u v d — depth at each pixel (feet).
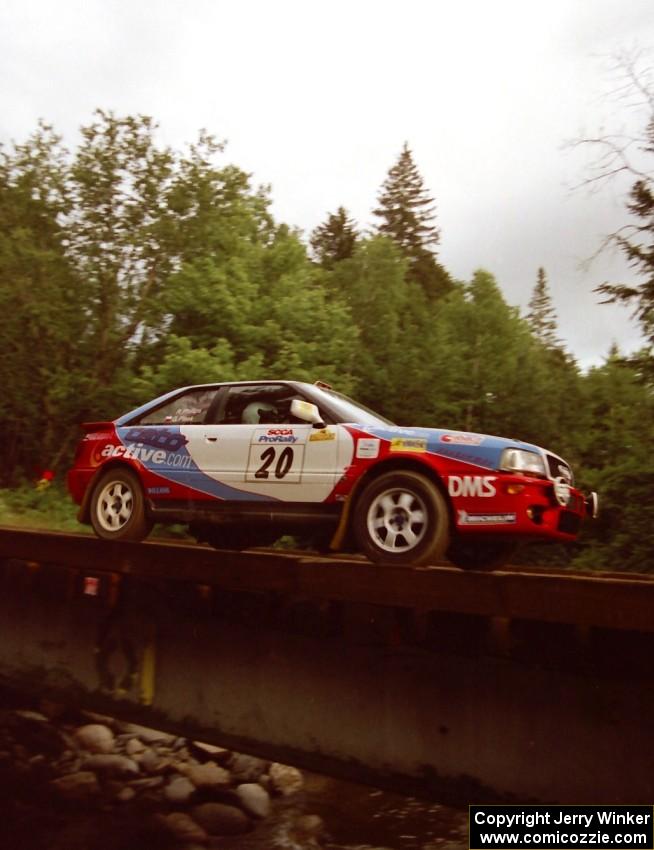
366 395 101.30
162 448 26.78
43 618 26.76
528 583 16.85
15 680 27.04
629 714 16.44
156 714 23.58
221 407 26.40
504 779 17.62
